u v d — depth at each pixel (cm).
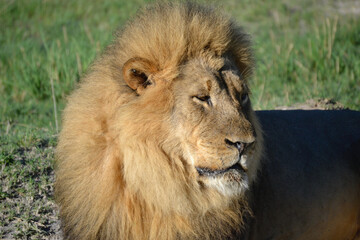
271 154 744
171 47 579
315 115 826
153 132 571
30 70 1595
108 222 600
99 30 2000
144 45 592
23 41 1955
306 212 743
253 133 563
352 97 1357
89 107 605
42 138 1000
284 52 1711
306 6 2384
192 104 569
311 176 751
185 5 618
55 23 2200
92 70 640
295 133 783
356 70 1582
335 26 1766
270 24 2150
